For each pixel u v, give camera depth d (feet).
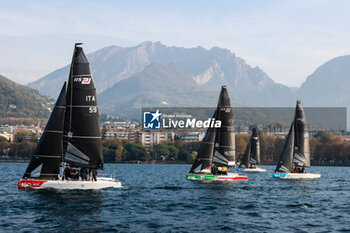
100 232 99.91
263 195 173.27
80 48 159.43
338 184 234.79
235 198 161.17
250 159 414.41
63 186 156.35
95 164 161.38
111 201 141.79
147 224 109.29
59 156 156.66
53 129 156.04
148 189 182.80
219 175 231.50
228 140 235.40
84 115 159.12
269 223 113.70
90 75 159.63
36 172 154.81
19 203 132.77
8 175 311.88
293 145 270.67
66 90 160.04
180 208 134.92
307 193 184.55
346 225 112.16
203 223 112.06
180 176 338.95
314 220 118.83
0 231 98.68
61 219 112.16
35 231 99.30
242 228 106.83
